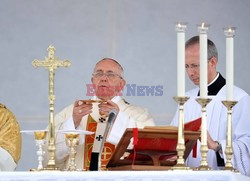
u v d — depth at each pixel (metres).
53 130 19.05
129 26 31.69
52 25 31.69
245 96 24.95
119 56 31.59
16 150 22.25
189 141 19.34
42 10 31.73
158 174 17.88
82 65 31.59
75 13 31.73
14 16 31.69
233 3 31.55
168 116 31.06
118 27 31.64
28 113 31.44
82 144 24.22
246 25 31.44
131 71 31.50
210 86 25.19
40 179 17.78
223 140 22.67
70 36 31.70
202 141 18.84
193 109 25.53
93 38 31.66
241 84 31.20
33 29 31.69
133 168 18.94
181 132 18.52
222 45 31.34
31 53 31.61
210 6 31.55
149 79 31.44
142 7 31.75
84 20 31.69
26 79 31.55
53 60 19.25
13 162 22.09
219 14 31.52
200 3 31.59
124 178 17.83
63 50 31.64
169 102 31.11
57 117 25.31
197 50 24.41
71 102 31.39
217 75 25.27
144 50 31.61
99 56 31.56
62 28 31.69
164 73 31.47
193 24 31.50
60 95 31.39
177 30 18.69
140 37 31.69
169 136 18.89
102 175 17.83
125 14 31.69
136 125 24.44
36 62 19.22
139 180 17.84
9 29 31.64
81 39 31.73
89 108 23.41
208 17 31.52
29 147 30.78
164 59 31.55
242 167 23.42
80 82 31.52
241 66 31.25
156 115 30.98
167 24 31.69
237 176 18.09
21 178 17.77
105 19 31.64
